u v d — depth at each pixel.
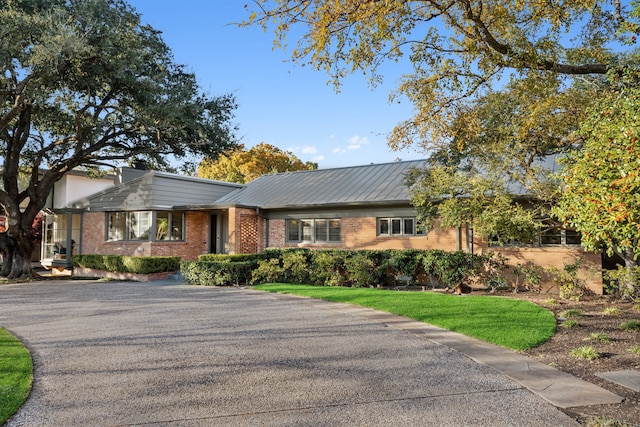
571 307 9.99
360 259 14.31
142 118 17.00
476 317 8.57
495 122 10.93
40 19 14.22
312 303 10.84
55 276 20.09
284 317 9.02
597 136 4.99
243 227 17.98
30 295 13.00
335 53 7.93
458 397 4.57
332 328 7.95
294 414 4.15
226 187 22.45
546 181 10.46
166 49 18.64
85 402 4.44
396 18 7.93
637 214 4.13
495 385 4.93
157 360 5.93
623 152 4.30
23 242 19.00
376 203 15.79
